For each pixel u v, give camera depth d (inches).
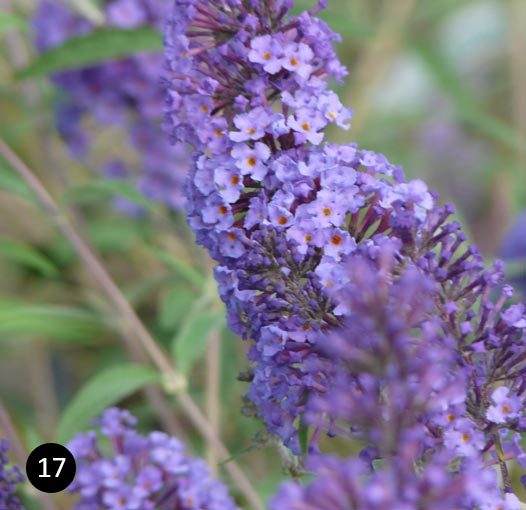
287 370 22.4
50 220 30.9
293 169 22.5
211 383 30.6
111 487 21.6
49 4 34.9
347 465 19.4
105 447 26.8
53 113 35.9
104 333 37.1
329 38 23.5
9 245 31.2
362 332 20.4
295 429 22.9
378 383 20.6
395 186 22.6
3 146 30.9
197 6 23.4
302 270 22.5
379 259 22.0
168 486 21.9
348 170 22.5
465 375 21.6
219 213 22.8
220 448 27.8
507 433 22.3
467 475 19.5
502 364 22.4
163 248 37.1
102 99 33.8
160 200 34.0
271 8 23.4
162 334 34.5
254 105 23.0
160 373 28.7
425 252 22.5
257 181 23.0
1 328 31.2
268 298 22.6
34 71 29.9
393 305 21.4
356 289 20.4
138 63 33.1
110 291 29.9
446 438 21.6
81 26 34.9
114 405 34.4
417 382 20.8
